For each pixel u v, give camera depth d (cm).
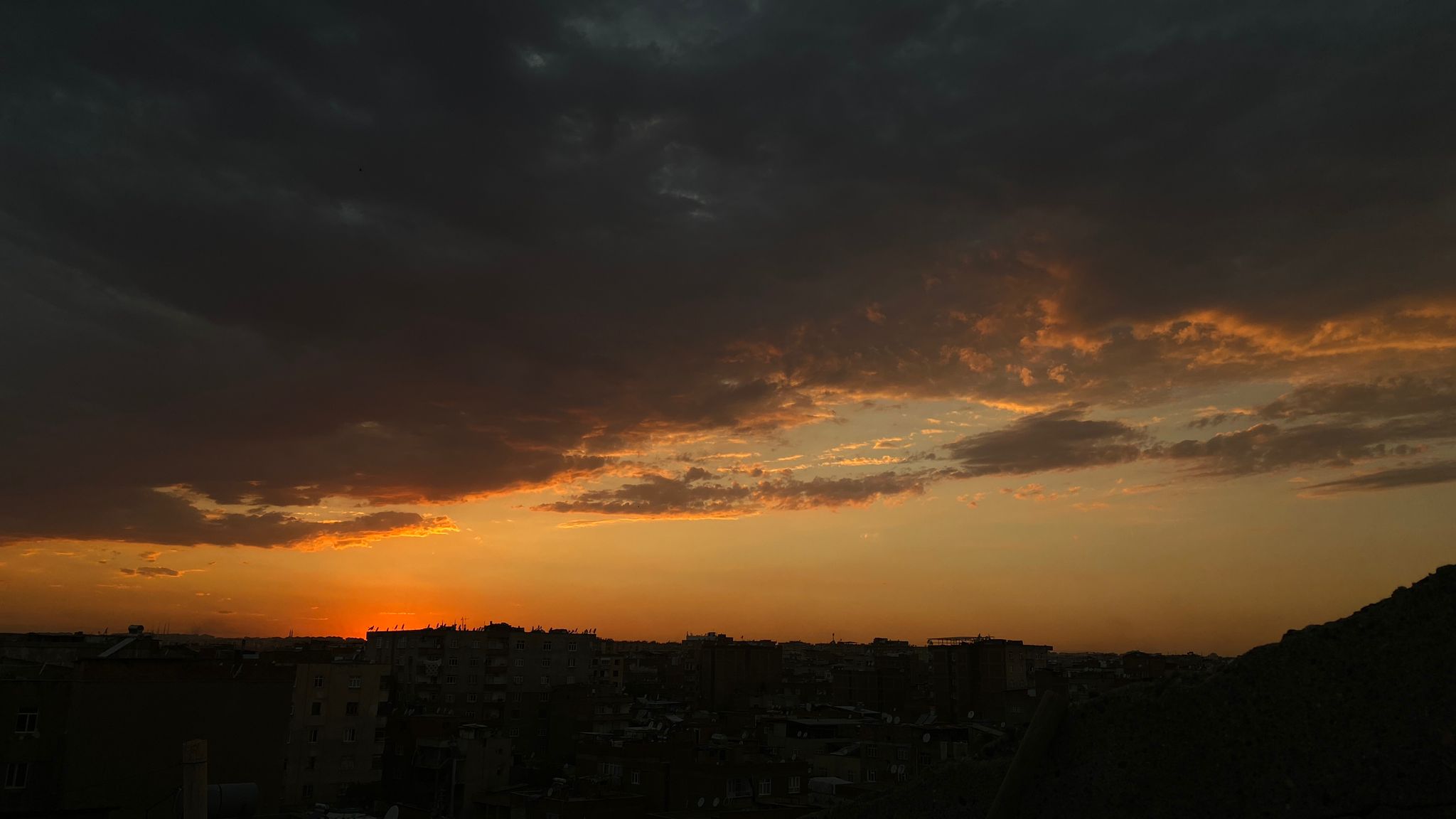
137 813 3447
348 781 6500
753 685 12738
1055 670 8462
